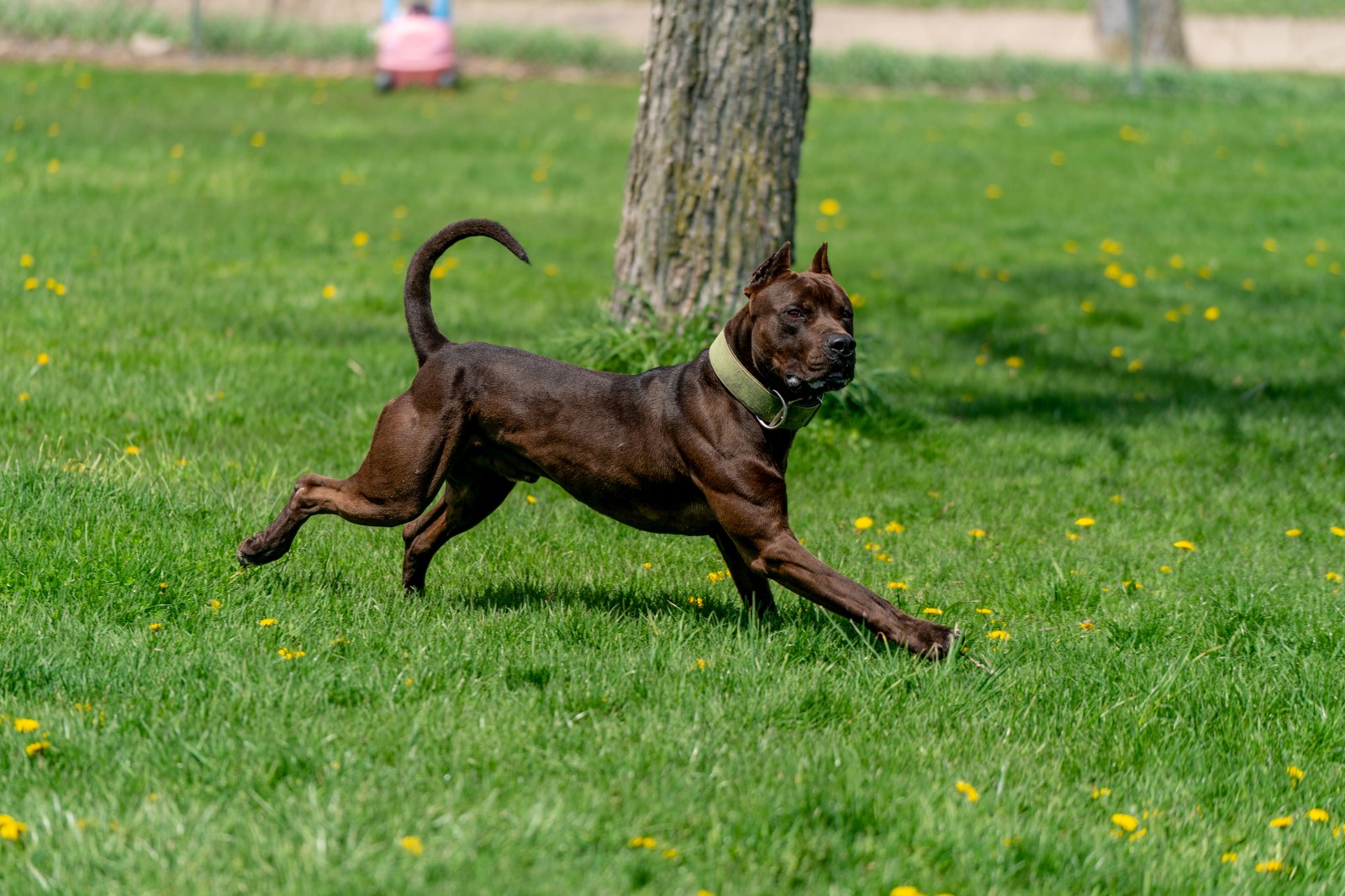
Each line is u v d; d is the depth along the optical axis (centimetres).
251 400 1237
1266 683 711
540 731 601
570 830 511
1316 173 2766
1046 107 3428
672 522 752
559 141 2866
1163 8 3941
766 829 523
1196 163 2848
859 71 3709
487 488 793
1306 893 512
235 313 1550
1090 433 1312
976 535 996
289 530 773
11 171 2198
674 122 1219
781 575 706
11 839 489
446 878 478
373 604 770
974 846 519
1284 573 926
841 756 587
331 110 3058
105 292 1585
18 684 625
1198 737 646
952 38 4759
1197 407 1405
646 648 710
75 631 688
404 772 554
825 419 1249
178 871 475
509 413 741
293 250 1892
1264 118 3312
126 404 1184
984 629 804
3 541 784
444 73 3347
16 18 3534
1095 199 2548
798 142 1249
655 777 562
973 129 3145
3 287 1545
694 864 500
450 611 776
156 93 3069
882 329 1702
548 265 1933
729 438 705
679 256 1238
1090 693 689
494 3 4831
